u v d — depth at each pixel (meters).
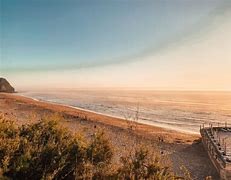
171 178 6.95
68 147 7.55
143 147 7.33
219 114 72.00
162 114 69.00
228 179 17.00
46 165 7.00
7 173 6.49
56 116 9.05
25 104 71.31
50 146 7.34
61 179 6.96
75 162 7.34
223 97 170.25
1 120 8.20
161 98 150.25
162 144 28.11
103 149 7.83
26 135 8.05
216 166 19.52
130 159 7.36
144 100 127.56
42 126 8.45
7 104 67.62
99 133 8.17
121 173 6.89
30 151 7.10
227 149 20.61
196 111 78.94
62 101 110.31
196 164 21.55
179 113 72.56
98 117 52.81
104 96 163.62
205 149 26.11
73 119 44.25
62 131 8.36
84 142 8.06
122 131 34.44
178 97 163.12
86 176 6.78
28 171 6.75
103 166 7.27
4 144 6.91
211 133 26.41
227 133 28.62
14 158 6.84
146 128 40.28
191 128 46.84
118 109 78.69
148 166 6.90
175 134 36.47
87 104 96.00
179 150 26.16
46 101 107.12
